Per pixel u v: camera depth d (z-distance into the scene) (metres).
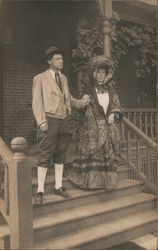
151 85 9.41
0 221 4.23
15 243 3.81
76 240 4.16
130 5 8.16
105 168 5.06
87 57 6.89
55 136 4.49
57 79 4.56
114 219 4.89
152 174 7.46
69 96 4.74
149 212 5.28
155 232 4.96
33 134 8.16
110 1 6.10
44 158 4.43
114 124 5.11
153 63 8.51
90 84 5.15
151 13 8.60
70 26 7.69
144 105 10.11
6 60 7.81
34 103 4.39
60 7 7.35
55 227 4.24
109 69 5.11
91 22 7.10
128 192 5.55
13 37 7.81
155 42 8.49
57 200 4.59
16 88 7.99
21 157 3.83
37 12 7.40
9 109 7.90
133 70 9.52
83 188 5.12
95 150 4.97
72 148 7.15
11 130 7.94
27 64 8.13
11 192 3.84
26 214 3.84
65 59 8.45
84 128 5.05
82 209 4.75
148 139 5.52
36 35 8.14
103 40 6.16
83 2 7.16
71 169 5.34
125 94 9.77
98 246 4.28
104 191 5.11
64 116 4.59
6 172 3.92
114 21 6.86
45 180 4.98
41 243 4.05
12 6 7.07
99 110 5.00
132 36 7.88
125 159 6.03
